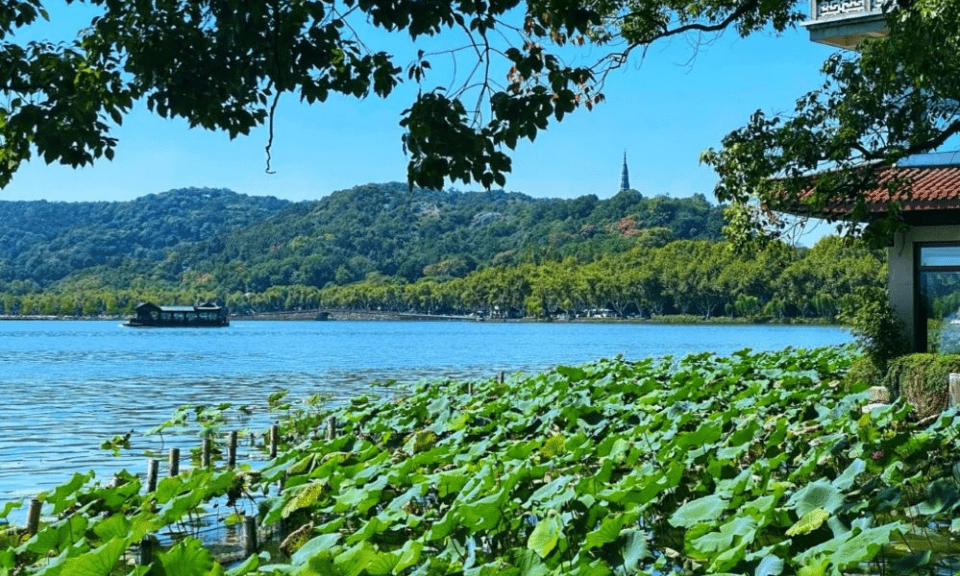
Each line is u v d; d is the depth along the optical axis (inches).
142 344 3612.2
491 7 298.8
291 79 307.0
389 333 4958.2
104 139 322.7
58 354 2847.0
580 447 493.4
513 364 2207.2
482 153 311.6
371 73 330.6
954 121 622.8
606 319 5910.4
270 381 1737.2
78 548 320.5
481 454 531.8
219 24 294.8
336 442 577.9
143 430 1005.8
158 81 307.9
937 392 693.9
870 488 382.9
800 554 290.5
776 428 529.7
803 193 705.0
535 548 314.2
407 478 436.8
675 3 663.1
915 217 811.4
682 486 445.4
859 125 605.9
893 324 791.1
